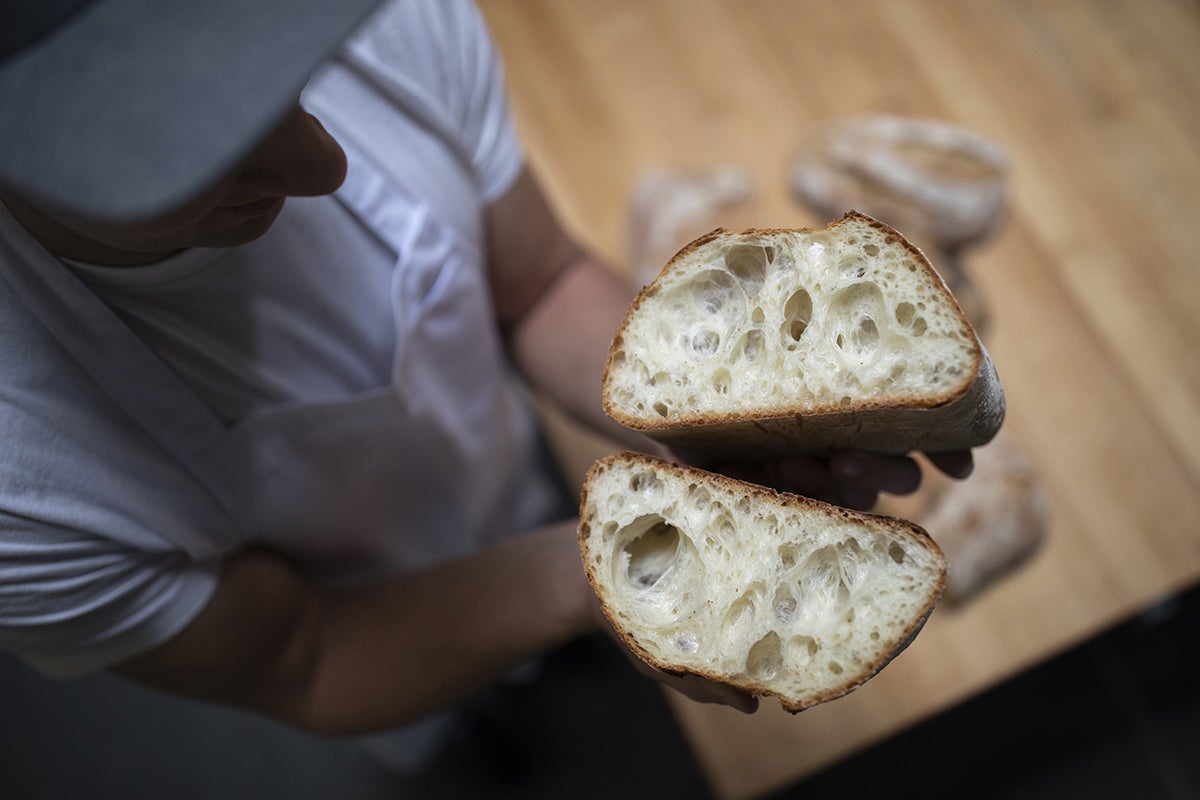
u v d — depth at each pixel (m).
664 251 0.87
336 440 0.61
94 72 0.33
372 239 0.60
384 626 0.64
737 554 0.43
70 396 0.50
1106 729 1.25
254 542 0.63
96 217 0.32
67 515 0.50
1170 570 0.78
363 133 0.58
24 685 1.44
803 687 0.42
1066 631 0.78
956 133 0.87
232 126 0.32
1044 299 0.85
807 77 0.93
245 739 1.41
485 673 0.64
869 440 0.49
